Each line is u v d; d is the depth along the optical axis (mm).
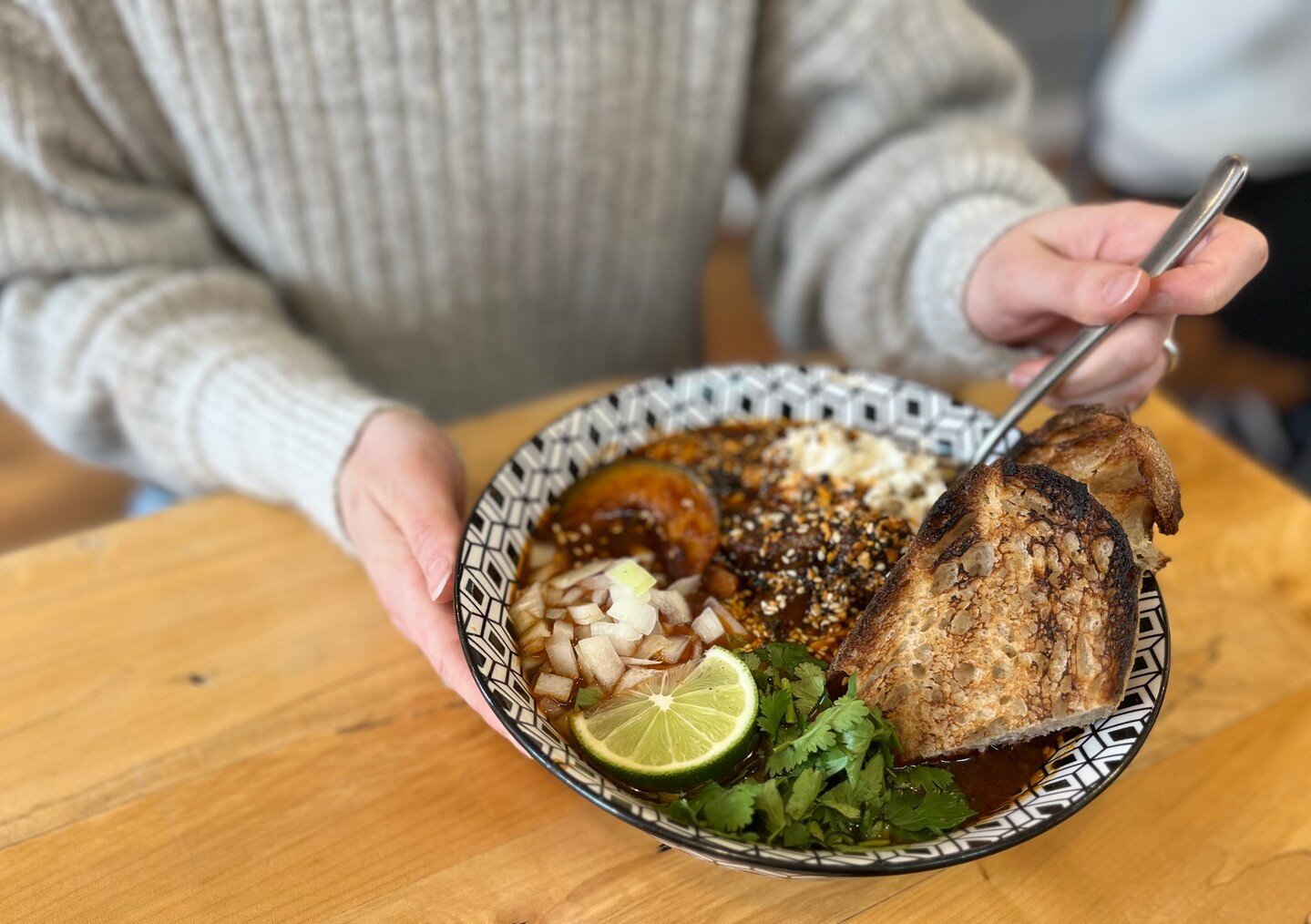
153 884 300
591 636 320
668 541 368
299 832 313
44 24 418
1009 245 407
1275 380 935
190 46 431
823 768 275
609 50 489
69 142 444
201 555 406
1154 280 326
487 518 336
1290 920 293
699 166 549
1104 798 323
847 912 296
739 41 506
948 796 279
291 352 455
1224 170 312
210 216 524
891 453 379
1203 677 359
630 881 303
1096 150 812
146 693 355
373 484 367
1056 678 285
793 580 353
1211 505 424
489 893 299
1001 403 476
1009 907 297
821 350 619
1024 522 294
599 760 285
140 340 445
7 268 446
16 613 380
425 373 576
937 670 292
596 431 391
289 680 360
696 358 676
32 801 321
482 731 344
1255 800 322
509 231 534
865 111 509
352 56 449
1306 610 383
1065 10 1242
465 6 451
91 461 527
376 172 489
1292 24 649
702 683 301
